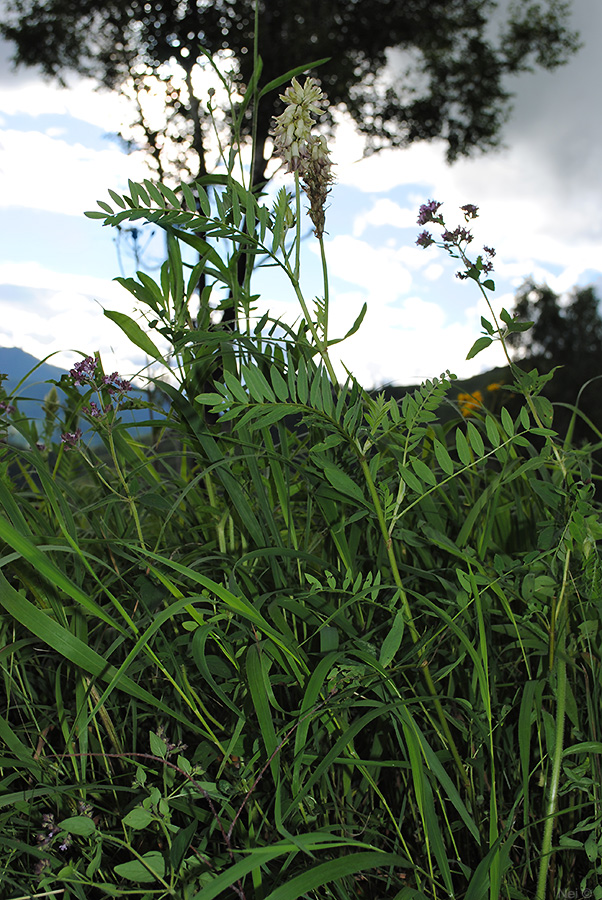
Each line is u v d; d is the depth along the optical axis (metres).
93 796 0.94
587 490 0.91
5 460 1.17
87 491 1.73
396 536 1.00
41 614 0.71
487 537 1.18
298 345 1.07
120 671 0.68
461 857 0.96
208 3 10.04
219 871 0.74
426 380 0.93
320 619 0.94
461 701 0.88
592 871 0.83
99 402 1.11
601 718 0.96
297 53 9.82
